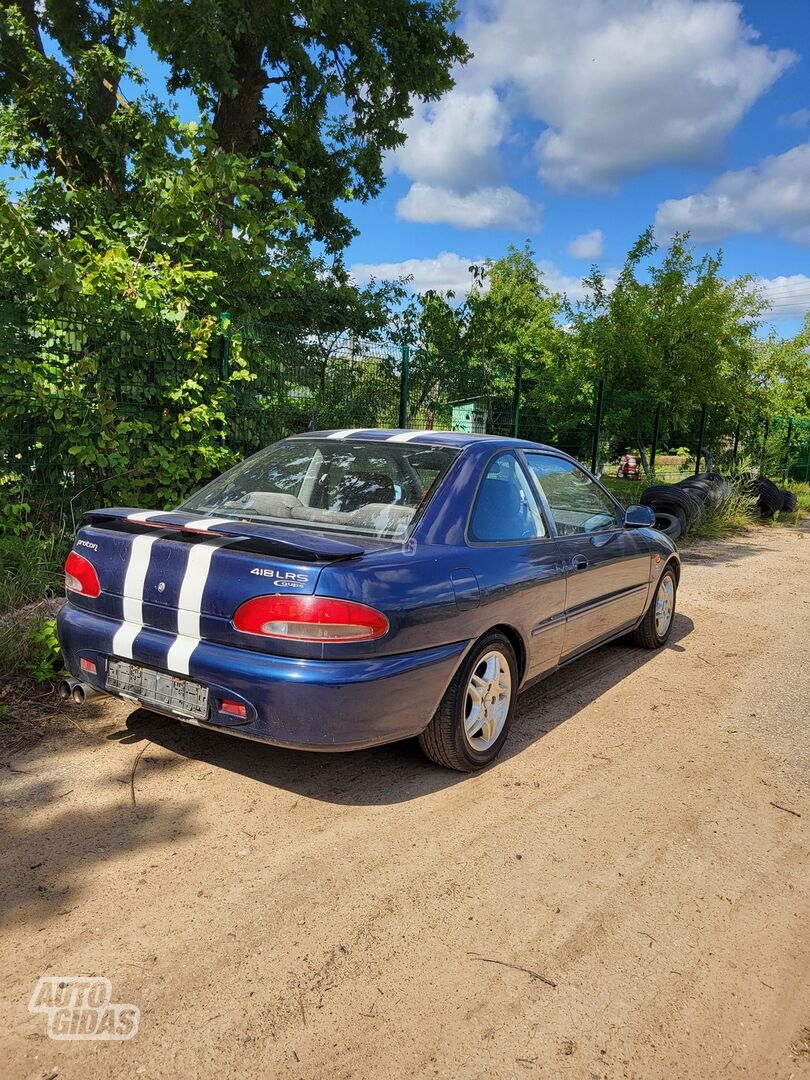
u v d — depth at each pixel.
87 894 2.58
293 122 15.00
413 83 15.77
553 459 4.66
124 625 3.28
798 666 5.71
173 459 6.81
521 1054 2.01
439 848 2.97
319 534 3.42
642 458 15.73
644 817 3.31
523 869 2.87
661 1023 2.15
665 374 15.19
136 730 3.88
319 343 8.33
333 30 14.26
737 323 16.45
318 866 2.81
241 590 2.92
